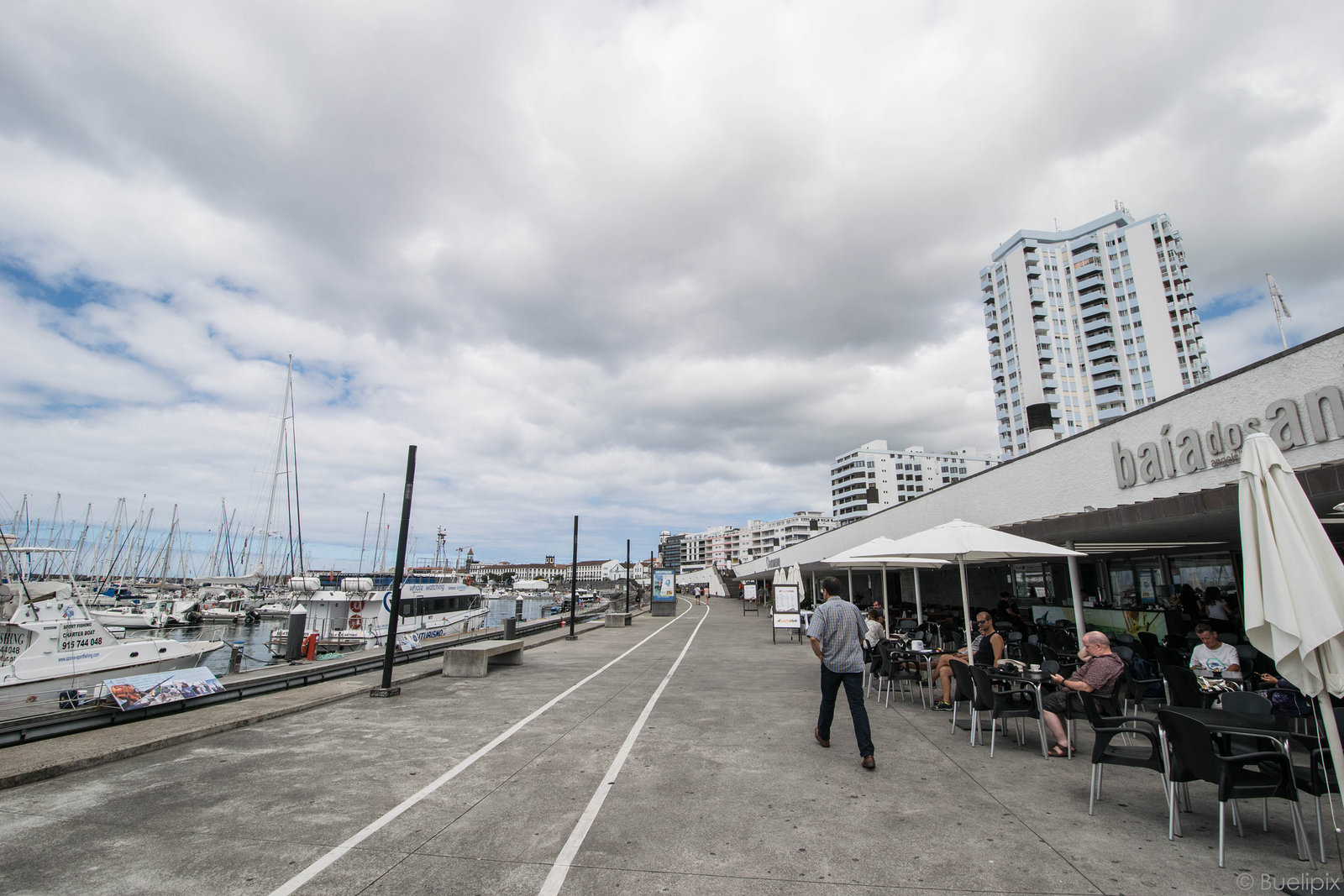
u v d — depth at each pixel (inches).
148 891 151.2
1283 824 196.7
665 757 271.6
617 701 403.2
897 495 5580.7
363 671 524.4
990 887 155.5
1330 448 321.1
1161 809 210.7
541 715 358.9
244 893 150.9
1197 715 220.4
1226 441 380.8
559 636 919.7
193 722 312.7
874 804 214.8
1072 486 523.2
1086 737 319.0
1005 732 323.3
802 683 486.6
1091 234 4375.0
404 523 437.7
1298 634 149.6
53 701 652.1
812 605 1534.2
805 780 240.2
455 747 287.0
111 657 828.6
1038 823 197.5
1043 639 549.0
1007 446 4439.0
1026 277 4367.6
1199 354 4114.2
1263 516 160.9
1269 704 219.3
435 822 196.2
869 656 443.8
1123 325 4234.7
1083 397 4276.6
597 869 164.7
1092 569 716.7
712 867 165.9
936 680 490.0
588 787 230.8
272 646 1422.2
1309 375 333.1
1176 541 494.3
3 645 790.5
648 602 2429.9
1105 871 163.9
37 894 148.6
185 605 2219.5
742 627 1158.3
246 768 251.1
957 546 349.1
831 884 156.8
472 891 152.9
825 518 6397.6
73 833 185.2
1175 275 4151.1
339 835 186.1
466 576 2797.7
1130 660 380.5
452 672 511.5
